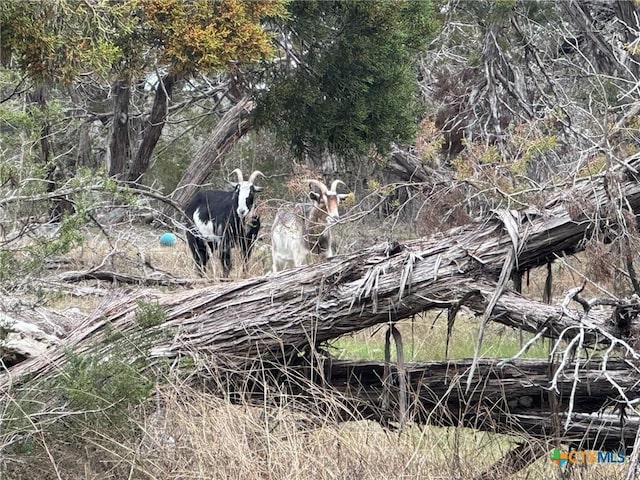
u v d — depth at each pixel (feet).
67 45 49.85
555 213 32.55
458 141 97.55
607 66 93.04
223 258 80.18
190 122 148.15
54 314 44.98
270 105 98.02
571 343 29.14
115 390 31.14
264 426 32.37
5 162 35.91
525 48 96.78
